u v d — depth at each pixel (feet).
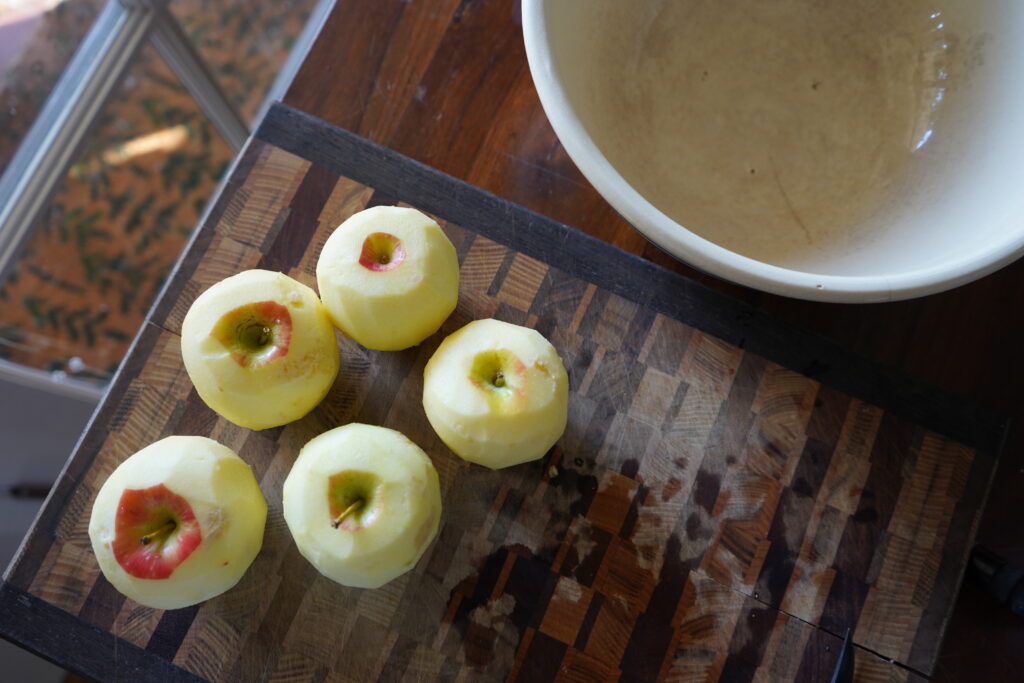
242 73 2.79
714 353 1.88
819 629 1.78
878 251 1.76
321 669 1.73
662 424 1.84
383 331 1.69
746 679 1.76
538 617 1.76
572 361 1.86
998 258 1.57
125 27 2.37
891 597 1.80
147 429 1.80
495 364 1.68
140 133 2.58
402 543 1.60
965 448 1.87
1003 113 1.74
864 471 1.85
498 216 1.90
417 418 1.81
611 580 1.78
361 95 1.98
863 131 1.89
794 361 1.88
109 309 2.58
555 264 1.89
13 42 2.27
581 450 1.82
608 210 1.97
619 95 1.86
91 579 1.75
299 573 1.75
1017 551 1.92
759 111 1.92
